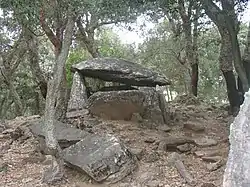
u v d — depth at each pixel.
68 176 5.92
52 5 6.08
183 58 19.25
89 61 9.96
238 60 8.73
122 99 8.88
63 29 6.40
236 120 3.21
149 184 5.57
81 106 9.24
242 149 3.00
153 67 21.77
